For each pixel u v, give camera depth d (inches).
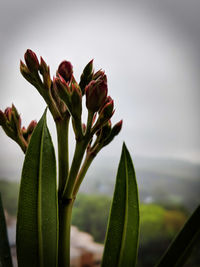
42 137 7.7
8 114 9.0
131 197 8.2
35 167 7.6
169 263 7.9
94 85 7.5
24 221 7.6
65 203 7.9
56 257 7.7
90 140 8.5
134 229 8.2
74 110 7.7
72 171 7.8
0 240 8.0
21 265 7.7
